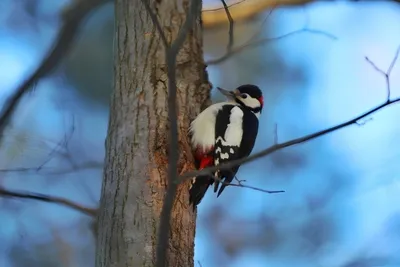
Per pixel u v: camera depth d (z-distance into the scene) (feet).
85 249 50.75
